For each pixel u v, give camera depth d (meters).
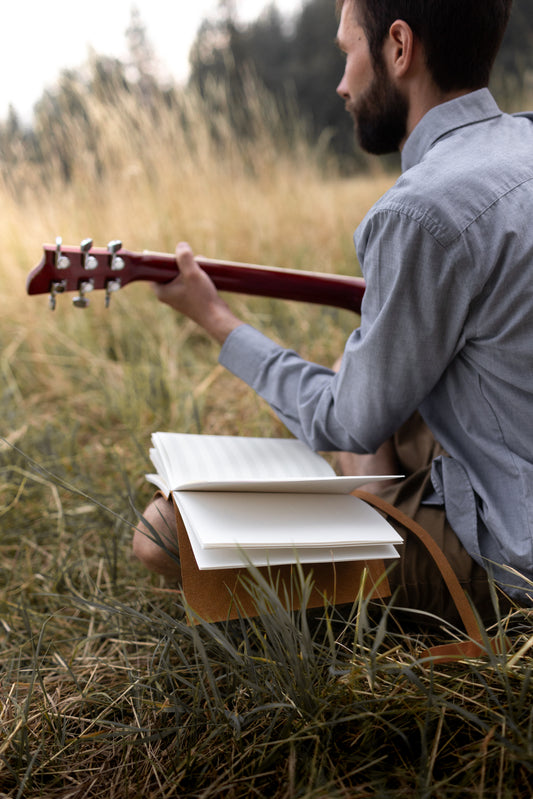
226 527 0.85
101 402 2.29
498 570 1.00
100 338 2.79
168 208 3.52
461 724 0.85
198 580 0.93
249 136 4.23
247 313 2.72
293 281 1.38
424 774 0.76
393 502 1.11
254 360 1.21
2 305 2.96
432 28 0.98
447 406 1.04
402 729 0.84
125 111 3.57
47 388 2.52
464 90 1.03
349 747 0.84
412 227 0.89
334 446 1.13
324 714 0.86
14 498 1.72
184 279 1.26
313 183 4.11
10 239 3.28
